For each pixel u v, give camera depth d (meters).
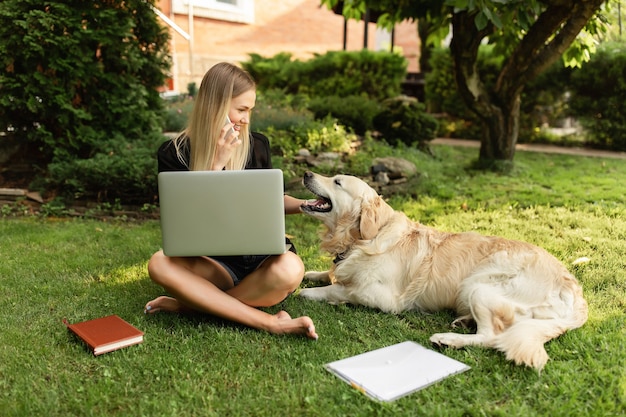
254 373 2.27
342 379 2.23
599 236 4.18
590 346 2.50
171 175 2.35
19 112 5.62
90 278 3.42
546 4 5.65
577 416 1.97
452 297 2.89
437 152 8.21
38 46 5.11
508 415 1.97
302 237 4.39
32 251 3.95
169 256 2.48
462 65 6.40
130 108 5.79
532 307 2.61
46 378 2.23
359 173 5.96
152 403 2.02
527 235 4.24
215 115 2.65
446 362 2.38
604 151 8.86
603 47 8.68
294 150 6.45
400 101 8.22
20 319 2.79
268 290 2.71
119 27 5.52
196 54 10.93
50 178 5.36
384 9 7.06
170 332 2.67
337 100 8.66
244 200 2.36
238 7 11.70
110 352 2.44
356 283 3.03
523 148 9.09
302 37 13.00
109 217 4.97
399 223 3.10
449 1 4.44
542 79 9.37
